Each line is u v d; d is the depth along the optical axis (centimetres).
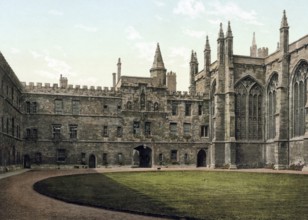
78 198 2345
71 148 7144
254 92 7444
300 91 6372
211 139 7788
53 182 3597
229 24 7325
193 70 9038
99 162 7244
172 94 7775
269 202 2252
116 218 1723
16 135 6291
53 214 1809
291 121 6512
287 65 6631
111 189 2967
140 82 7769
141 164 7794
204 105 7944
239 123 7306
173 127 7725
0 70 4819
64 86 7231
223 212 1886
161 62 8106
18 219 1672
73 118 7200
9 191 2723
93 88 7350
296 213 1872
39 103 7075
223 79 7394
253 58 7425
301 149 6162
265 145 7344
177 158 7675
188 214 1820
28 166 6938
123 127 7425
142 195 2562
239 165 7169
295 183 3653
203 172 5644
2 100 4956
